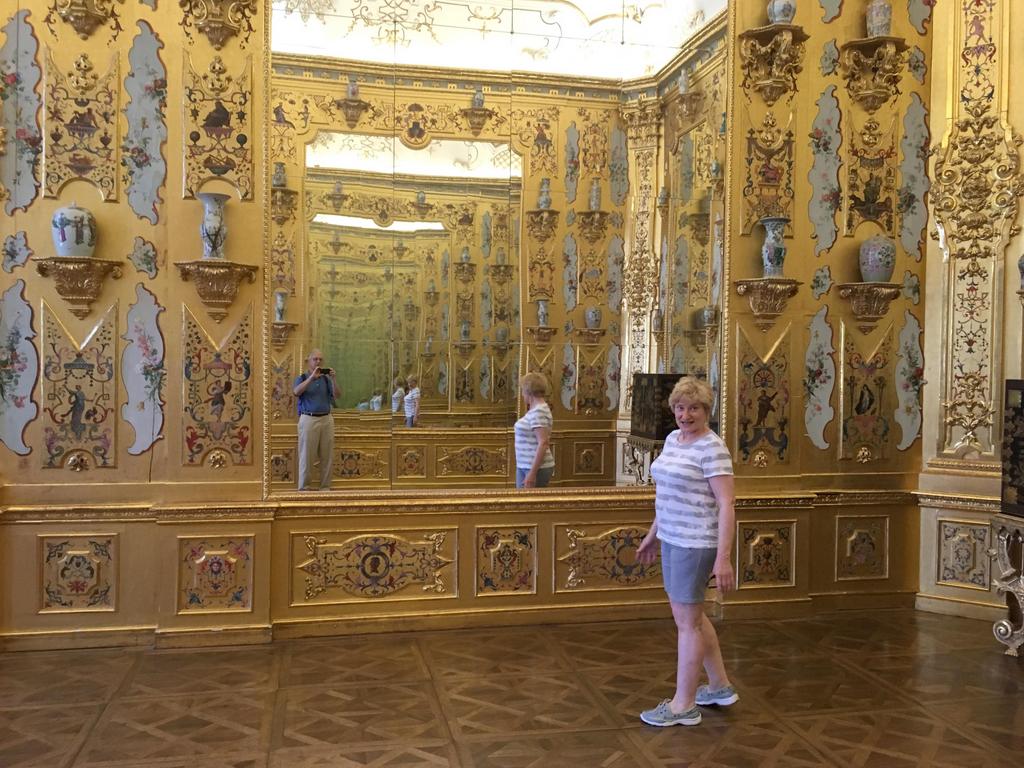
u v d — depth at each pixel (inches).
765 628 201.0
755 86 206.8
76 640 179.3
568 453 209.9
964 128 212.7
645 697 156.9
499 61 203.8
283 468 189.8
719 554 135.7
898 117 215.5
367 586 193.2
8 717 145.3
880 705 154.3
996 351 209.5
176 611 181.5
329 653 179.5
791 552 211.0
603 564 206.1
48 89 175.6
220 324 184.4
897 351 217.9
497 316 205.0
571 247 209.8
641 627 200.7
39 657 174.6
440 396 200.8
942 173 215.2
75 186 178.1
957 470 214.5
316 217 191.8
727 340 207.5
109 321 179.9
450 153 201.6
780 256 204.2
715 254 210.8
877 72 210.5
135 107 179.8
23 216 175.8
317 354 191.8
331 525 190.9
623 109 210.7
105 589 180.9
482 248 204.1
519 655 179.6
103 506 179.0
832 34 210.5
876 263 209.3
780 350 210.2
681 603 142.7
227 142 183.5
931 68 216.5
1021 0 205.9
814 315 212.5
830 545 215.6
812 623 205.0
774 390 210.2
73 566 179.5
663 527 144.2
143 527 181.8
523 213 206.4
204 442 184.2
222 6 181.8
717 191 210.7
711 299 211.8
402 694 157.2
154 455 182.9
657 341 212.2
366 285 195.6
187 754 132.2
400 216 198.1
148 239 180.9
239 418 185.6
